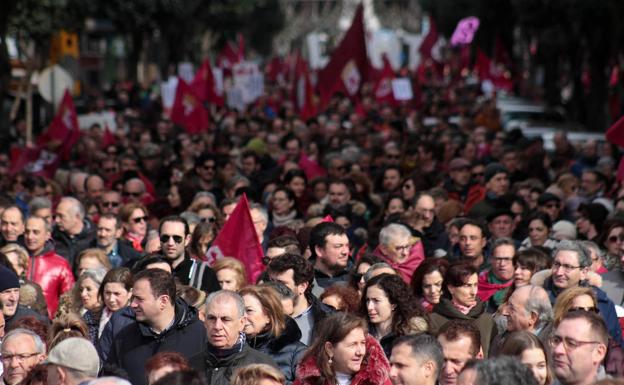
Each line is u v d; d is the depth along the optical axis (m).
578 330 16.59
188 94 63.66
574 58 104.19
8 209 30.45
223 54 115.88
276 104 106.75
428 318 22.23
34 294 26.22
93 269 24.94
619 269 28.05
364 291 22.38
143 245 33.28
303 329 23.17
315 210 35.03
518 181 46.12
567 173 42.78
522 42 163.88
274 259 23.44
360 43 71.62
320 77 72.31
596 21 87.69
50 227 33.12
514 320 21.23
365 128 69.94
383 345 22.03
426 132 67.62
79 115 85.19
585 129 82.00
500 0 139.12
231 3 154.25
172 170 48.19
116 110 109.31
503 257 26.69
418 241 28.61
